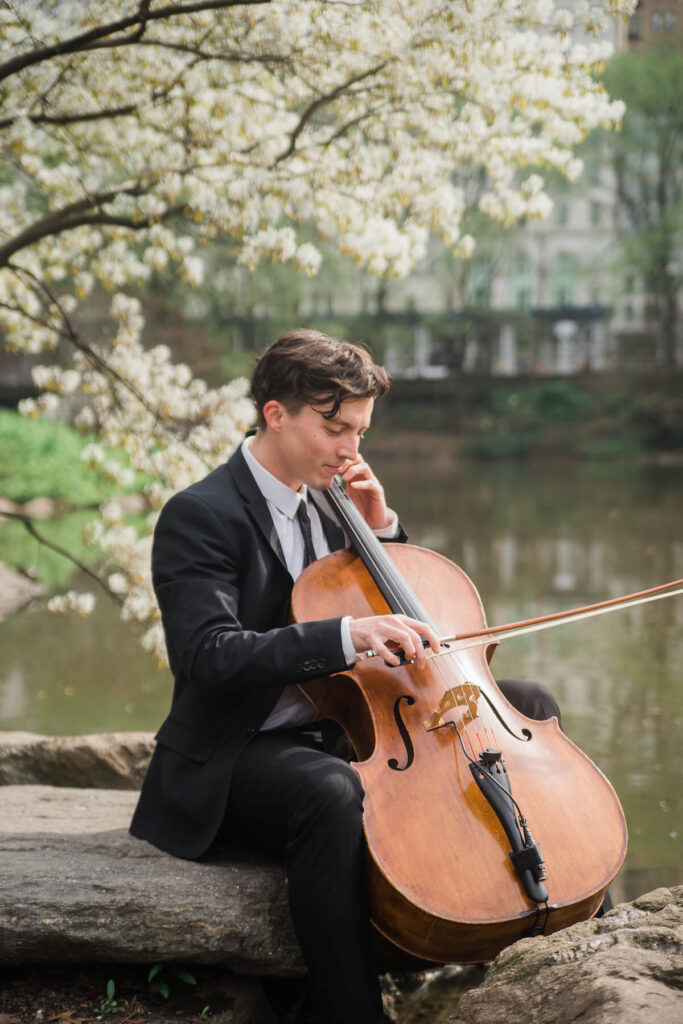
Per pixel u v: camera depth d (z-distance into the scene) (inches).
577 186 1327.5
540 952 63.4
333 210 155.4
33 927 76.5
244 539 85.6
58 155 173.2
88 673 234.4
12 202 172.1
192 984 79.3
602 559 402.3
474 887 70.4
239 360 1023.0
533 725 83.9
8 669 238.2
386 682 81.5
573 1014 56.6
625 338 1510.8
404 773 75.8
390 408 1502.2
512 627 86.4
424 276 1457.9
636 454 1229.7
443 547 441.4
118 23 132.7
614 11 126.3
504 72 137.7
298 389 82.8
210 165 154.6
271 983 84.1
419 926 69.9
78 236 179.3
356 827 73.2
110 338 179.2
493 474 978.7
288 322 1151.6
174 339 987.3
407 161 151.1
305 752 79.1
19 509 578.6
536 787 77.0
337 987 71.6
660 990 56.2
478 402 1483.8
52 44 143.3
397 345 1520.7
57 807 104.5
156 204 150.6
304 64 144.1
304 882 73.0
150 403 171.2
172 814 85.1
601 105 140.9
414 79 137.0
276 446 87.1
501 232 1371.8
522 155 149.3
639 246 1300.4
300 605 84.6
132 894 78.3
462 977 89.9
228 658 77.9
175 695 87.9
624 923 65.3
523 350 1825.8
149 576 159.5
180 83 149.1
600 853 74.7
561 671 231.1
